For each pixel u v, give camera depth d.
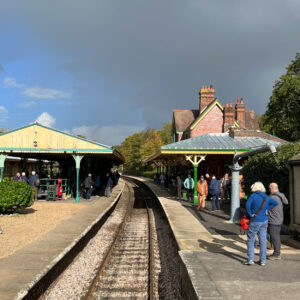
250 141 19.03
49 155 22.08
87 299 5.87
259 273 5.43
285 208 9.94
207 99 34.69
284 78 33.16
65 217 12.88
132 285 6.77
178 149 17.48
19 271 6.07
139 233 12.27
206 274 5.36
